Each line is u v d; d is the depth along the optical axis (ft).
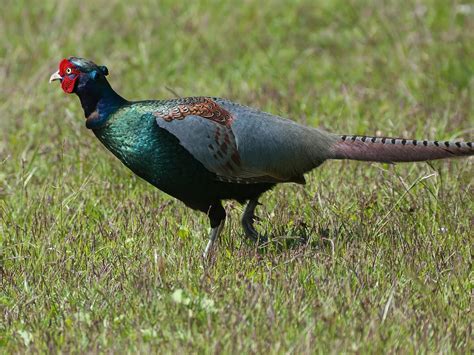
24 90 69.72
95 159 57.93
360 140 45.52
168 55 80.02
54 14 86.07
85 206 51.85
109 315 39.11
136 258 44.68
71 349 36.09
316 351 35.53
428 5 87.56
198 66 78.74
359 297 39.70
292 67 77.97
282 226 48.19
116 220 49.44
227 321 37.06
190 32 83.87
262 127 44.96
